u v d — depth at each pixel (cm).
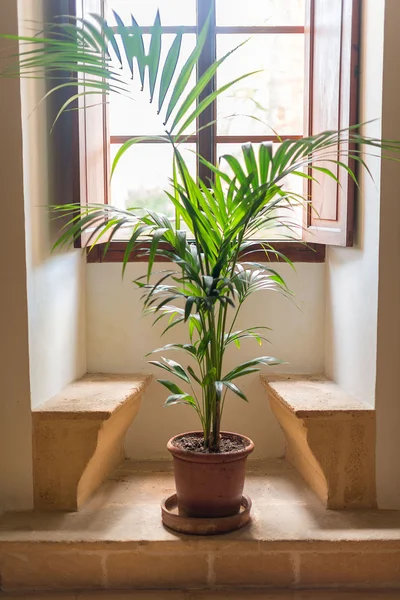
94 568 258
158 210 383
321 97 322
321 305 349
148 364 350
